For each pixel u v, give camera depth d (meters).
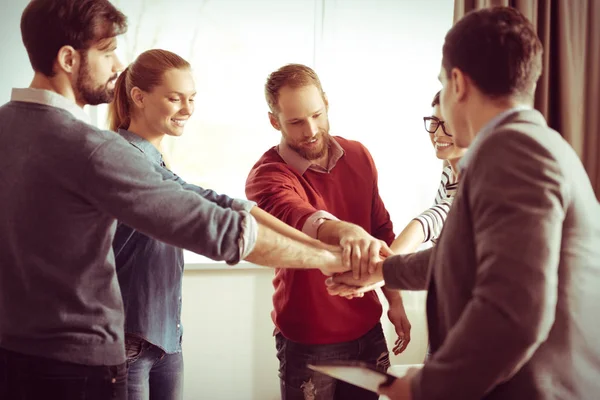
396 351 2.01
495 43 1.01
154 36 2.88
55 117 1.25
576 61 2.89
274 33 2.97
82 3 1.26
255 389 2.95
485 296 0.89
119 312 1.32
